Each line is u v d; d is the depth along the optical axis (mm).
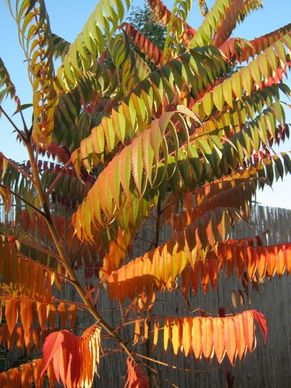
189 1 3791
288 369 8336
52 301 3172
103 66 3797
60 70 2855
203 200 3713
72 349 2457
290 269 3217
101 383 6430
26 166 4016
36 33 2553
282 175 3893
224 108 3594
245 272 4051
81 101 3578
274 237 8016
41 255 3705
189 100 3891
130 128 2643
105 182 2424
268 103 3574
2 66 2775
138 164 2254
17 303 3014
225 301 7488
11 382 2924
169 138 3223
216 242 2848
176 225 3559
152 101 2826
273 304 8273
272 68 3152
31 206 3055
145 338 3463
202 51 3152
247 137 3477
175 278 3023
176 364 6914
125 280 3178
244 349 2773
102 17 2646
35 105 2773
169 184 3008
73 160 2748
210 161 3062
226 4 3877
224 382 7453
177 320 3002
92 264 4137
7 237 3004
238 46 4203
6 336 3486
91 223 2697
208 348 2869
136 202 2914
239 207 3586
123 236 3330
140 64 3779
